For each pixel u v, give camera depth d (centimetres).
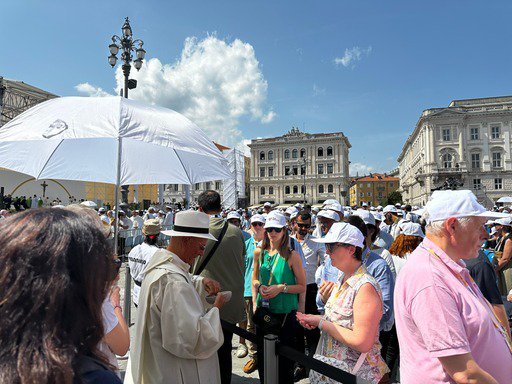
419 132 6638
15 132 317
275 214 375
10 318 70
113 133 302
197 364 207
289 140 8081
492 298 284
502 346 163
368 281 232
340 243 245
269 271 379
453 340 150
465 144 5862
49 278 73
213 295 257
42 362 67
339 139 7781
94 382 73
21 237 78
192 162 437
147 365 208
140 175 409
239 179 2062
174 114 386
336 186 7750
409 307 167
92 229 89
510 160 5666
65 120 312
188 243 232
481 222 173
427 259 172
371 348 230
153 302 208
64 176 396
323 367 203
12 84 3312
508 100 6084
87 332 78
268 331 350
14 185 3039
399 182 11062
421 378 162
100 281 84
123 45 1175
